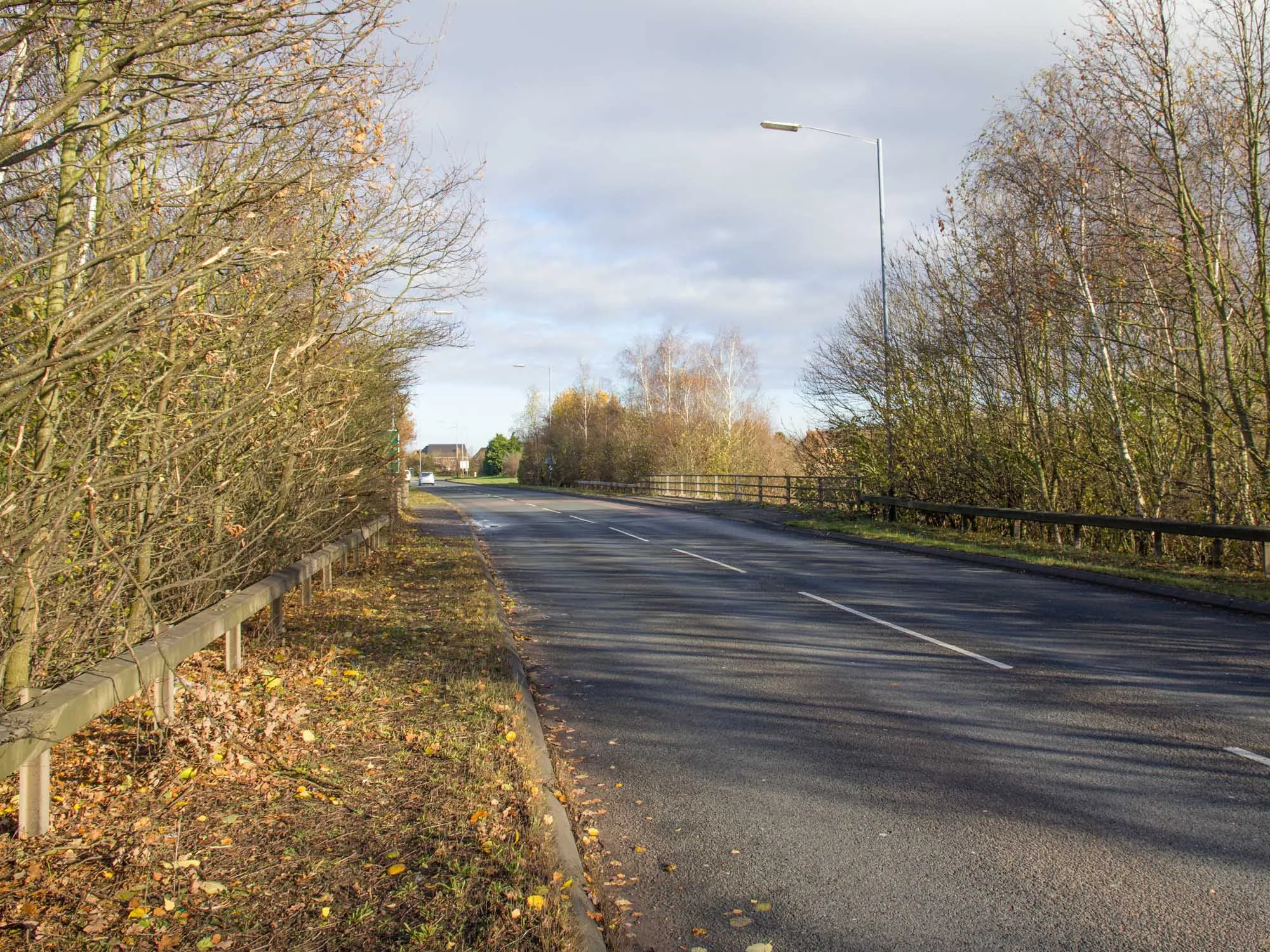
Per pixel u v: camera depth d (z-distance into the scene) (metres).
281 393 7.24
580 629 11.16
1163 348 18.44
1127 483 19.14
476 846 4.45
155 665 5.33
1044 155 18.45
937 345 23.45
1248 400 16.14
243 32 5.00
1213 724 6.71
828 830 4.92
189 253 6.10
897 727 6.82
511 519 32.66
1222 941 3.67
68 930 3.60
